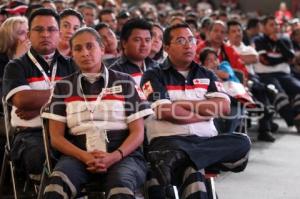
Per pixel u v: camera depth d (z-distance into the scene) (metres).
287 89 6.97
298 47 8.03
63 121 3.22
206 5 16.42
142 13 9.85
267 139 6.29
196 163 3.19
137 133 3.21
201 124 3.48
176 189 3.35
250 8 17.62
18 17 4.21
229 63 5.83
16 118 3.59
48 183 2.98
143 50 4.00
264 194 4.38
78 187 2.99
